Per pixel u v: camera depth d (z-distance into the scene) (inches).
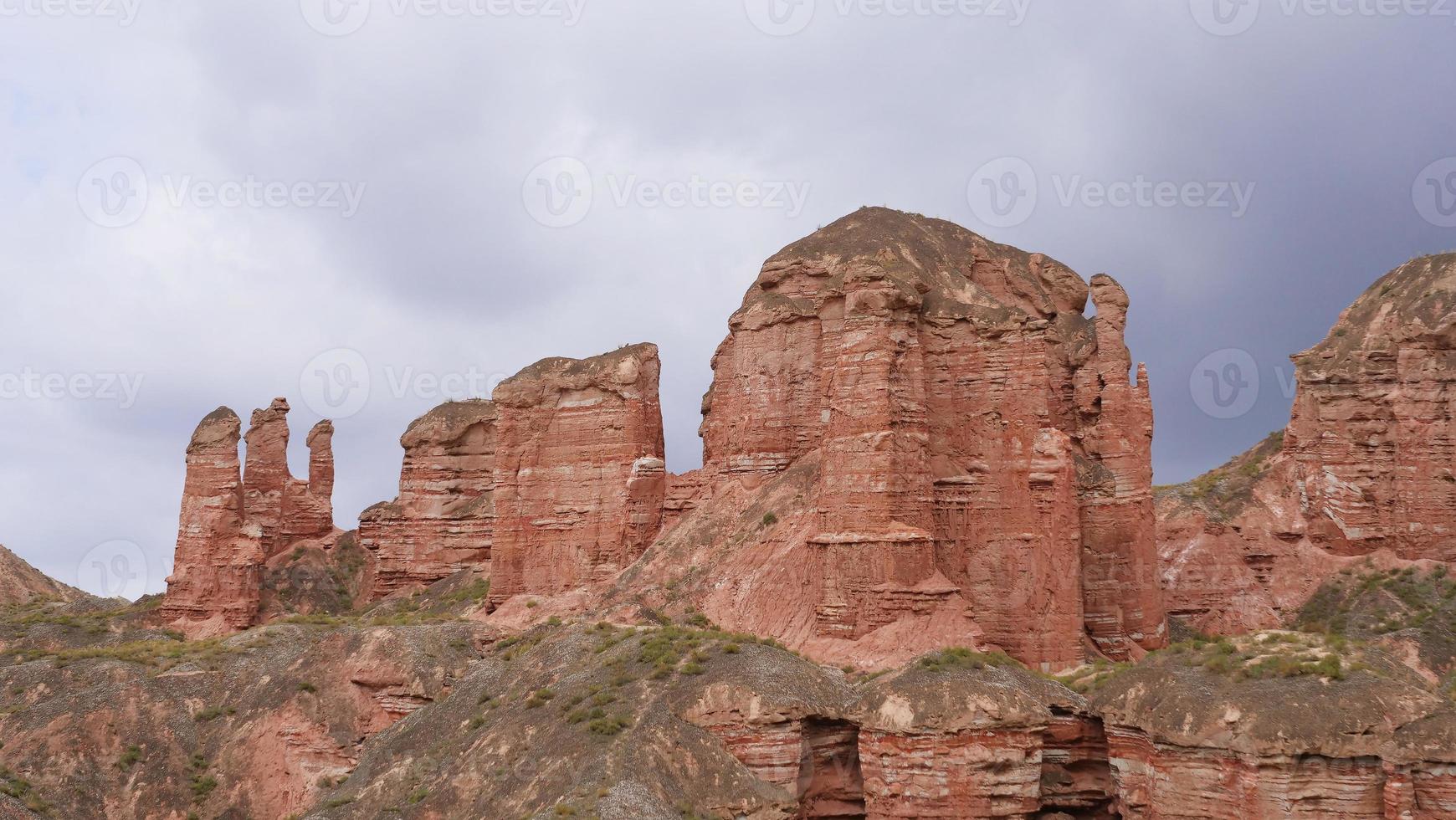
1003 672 2233.0
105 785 2714.1
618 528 3582.7
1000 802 2085.4
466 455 4635.8
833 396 2847.0
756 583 2908.5
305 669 2945.4
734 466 3299.7
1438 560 3937.0
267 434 5027.1
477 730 2418.8
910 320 2920.8
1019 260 3654.0
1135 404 3415.4
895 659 2573.8
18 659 3144.7
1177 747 1982.0
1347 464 4148.6
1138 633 3245.6
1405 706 1907.0
